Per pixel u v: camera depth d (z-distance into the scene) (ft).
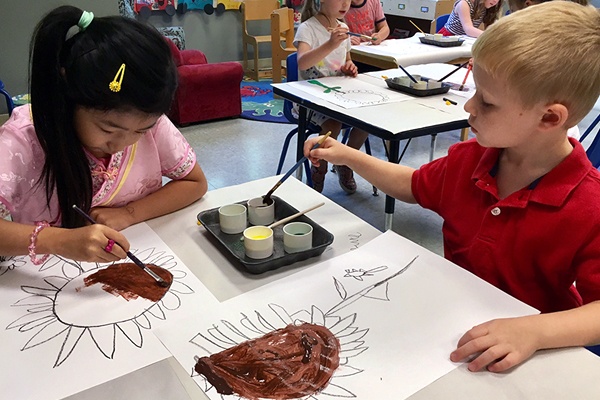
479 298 2.60
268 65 19.79
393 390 2.05
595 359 2.23
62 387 2.04
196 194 3.69
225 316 2.47
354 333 2.36
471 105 2.84
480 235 3.08
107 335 2.33
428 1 15.12
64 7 2.78
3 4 11.58
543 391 2.06
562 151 2.85
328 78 7.74
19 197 3.20
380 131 5.41
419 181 3.62
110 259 2.70
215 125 13.23
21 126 3.17
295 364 2.18
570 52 2.52
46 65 2.74
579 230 2.75
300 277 2.79
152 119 2.87
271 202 3.48
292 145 11.80
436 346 2.29
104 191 3.52
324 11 8.59
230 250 2.93
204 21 18.12
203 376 2.11
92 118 2.81
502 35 2.59
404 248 3.05
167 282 2.73
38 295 2.61
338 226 3.38
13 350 2.23
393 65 8.80
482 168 3.18
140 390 2.03
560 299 3.08
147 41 2.74
